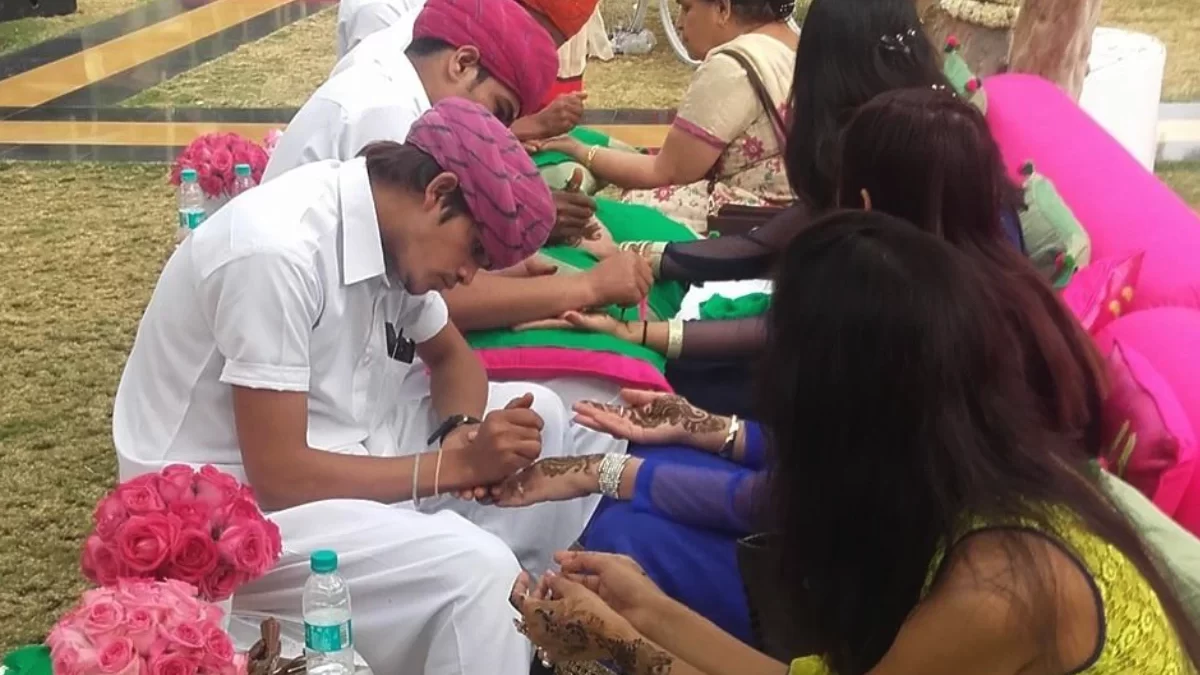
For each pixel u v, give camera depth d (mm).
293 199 1953
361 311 2031
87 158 6008
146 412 2074
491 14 2525
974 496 1293
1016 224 2230
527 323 2512
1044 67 3998
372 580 1949
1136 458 1791
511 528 2395
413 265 1993
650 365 2465
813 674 1543
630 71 7742
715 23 3305
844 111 2426
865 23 2422
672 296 2832
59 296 4410
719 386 2629
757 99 3166
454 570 1943
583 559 1808
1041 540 1294
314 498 1969
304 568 1947
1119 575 1332
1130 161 3102
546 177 3205
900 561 1350
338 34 4199
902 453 1300
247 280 1883
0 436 3461
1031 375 1526
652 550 2014
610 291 2543
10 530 3029
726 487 1996
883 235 1327
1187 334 2086
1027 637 1301
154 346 2047
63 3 9070
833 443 1318
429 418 2400
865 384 1285
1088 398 1646
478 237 1982
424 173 1948
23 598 2773
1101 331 2221
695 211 3256
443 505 2350
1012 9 4039
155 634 1521
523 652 1989
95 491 3205
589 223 2877
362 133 2479
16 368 3859
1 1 8703
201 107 6898
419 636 1992
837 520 1353
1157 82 4562
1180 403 1930
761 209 2988
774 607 1859
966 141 1893
